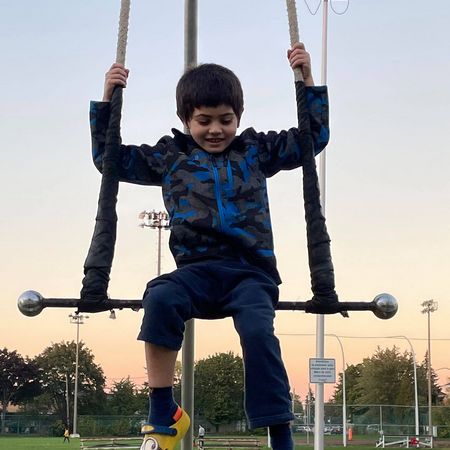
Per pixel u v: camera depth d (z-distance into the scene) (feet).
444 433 162.40
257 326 8.45
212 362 219.61
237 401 217.15
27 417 231.50
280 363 8.43
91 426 215.10
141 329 8.44
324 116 10.41
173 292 8.57
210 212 9.42
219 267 9.04
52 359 272.10
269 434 8.58
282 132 10.34
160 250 108.78
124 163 10.19
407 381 232.32
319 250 9.60
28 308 9.12
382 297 9.46
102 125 10.37
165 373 8.44
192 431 11.82
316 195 9.82
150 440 8.32
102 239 9.56
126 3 10.54
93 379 273.13
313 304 9.46
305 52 10.52
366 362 239.50
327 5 72.74
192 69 9.96
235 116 9.77
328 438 160.97
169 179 9.91
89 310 9.36
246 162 9.93
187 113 9.77
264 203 9.78
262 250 9.38
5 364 264.52
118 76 10.31
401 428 155.02
